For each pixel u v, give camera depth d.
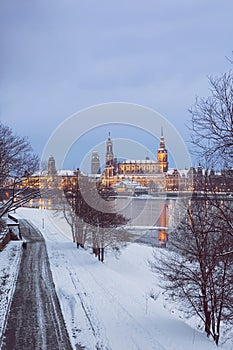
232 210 9.65
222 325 13.88
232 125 8.12
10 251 29.53
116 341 10.55
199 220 12.59
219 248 10.97
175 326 12.24
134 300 15.66
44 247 32.72
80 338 10.84
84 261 26.00
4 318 12.69
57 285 17.78
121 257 28.55
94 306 14.22
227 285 11.70
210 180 10.64
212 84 9.88
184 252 15.92
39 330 11.52
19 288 17.06
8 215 56.59
